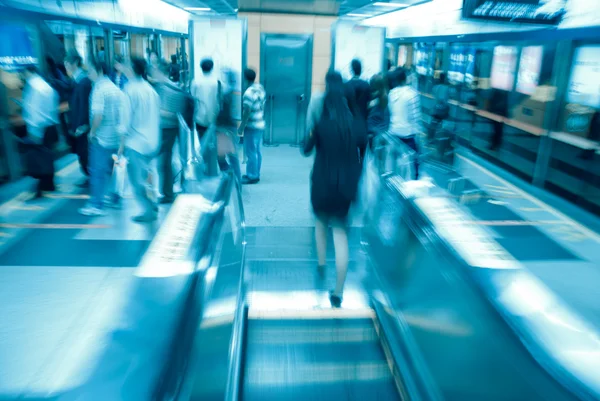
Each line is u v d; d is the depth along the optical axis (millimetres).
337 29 9789
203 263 2539
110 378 1745
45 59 8172
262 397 3072
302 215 6570
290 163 9586
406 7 13102
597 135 7344
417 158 6957
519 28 8531
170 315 2051
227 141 6371
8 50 7098
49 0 7422
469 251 2695
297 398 3076
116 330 2033
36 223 5902
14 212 6285
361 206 5727
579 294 4680
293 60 10695
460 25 10914
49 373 3158
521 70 9500
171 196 6633
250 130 7766
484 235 2973
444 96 10891
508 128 9953
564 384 1570
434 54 13617
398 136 6914
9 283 4410
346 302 4254
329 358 3459
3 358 3314
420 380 2986
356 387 3213
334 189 3910
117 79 9180
